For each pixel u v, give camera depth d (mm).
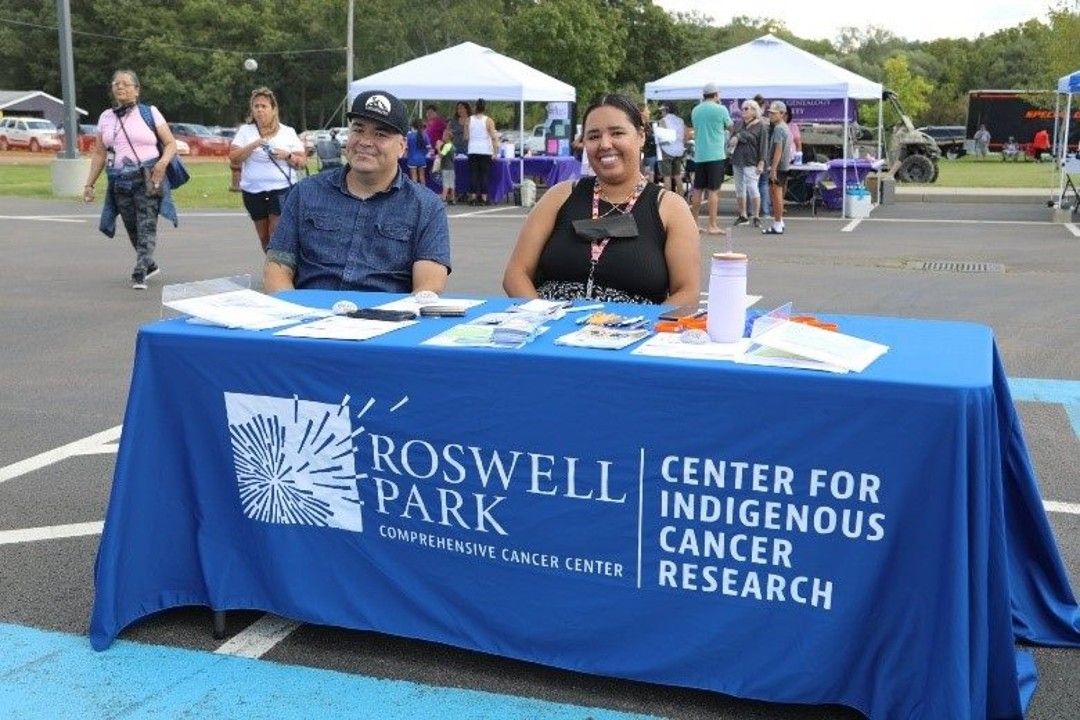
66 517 4242
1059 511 4250
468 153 19562
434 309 3285
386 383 2852
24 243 13008
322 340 2920
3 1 77562
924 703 2459
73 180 20688
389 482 2938
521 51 57062
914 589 2465
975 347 2793
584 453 2705
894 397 2396
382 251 4207
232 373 3023
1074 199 18234
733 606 2676
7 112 68000
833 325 3053
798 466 2516
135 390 3100
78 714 2801
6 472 4781
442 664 3051
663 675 2779
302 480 3033
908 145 26625
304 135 38062
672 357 2641
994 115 49219
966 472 2369
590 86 57344
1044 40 38688
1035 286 9852
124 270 10859
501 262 11680
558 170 20625
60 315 8430
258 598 3178
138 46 74875
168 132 9406
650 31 69312
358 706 2844
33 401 6000
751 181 15656
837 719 2729
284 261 4230
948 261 11656
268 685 2945
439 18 66562
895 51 86500
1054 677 2959
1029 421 5496
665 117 18109
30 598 3492
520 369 2709
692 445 2598
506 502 2818
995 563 2482
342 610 3074
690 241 4043
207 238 13867
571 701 2859
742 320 2795
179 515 3215
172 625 3287
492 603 2922
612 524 2732
